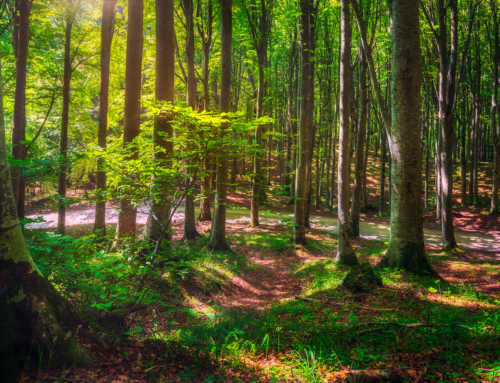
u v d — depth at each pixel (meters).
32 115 17.05
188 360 3.15
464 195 24.69
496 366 2.91
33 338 2.67
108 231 13.45
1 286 2.63
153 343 3.38
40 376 2.52
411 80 7.98
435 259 12.03
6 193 2.76
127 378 2.69
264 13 15.53
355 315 5.16
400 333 4.05
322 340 3.92
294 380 2.86
